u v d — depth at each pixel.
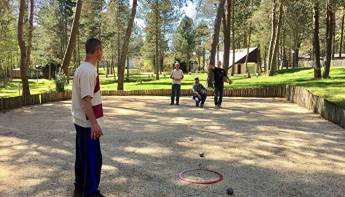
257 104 17.70
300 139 9.52
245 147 8.64
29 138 9.60
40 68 72.50
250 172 6.74
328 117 12.51
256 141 9.27
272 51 38.06
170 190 5.78
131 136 9.86
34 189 5.84
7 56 48.28
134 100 20.48
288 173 6.71
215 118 13.12
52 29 58.53
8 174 6.60
